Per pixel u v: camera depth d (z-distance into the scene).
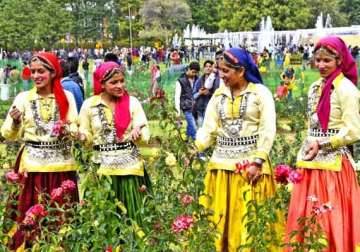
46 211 5.76
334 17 79.31
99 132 6.63
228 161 6.29
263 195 6.18
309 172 6.13
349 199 6.00
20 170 6.72
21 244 6.14
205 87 11.63
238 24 70.75
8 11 60.78
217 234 5.77
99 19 73.56
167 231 5.32
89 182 5.69
